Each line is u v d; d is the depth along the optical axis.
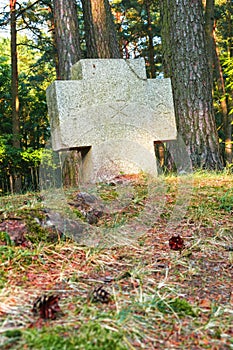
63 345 1.12
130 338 1.23
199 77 5.36
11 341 1.14
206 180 4.07
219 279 1.84
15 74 12.15
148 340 1.23
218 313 1.46
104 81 4.02
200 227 2.67
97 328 1.24
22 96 14.93
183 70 5.38
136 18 16.17
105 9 8.43
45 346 1.11
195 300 1.58
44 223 2.26
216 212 2.97
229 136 11.79
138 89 4.15
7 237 2.04
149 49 14.91
